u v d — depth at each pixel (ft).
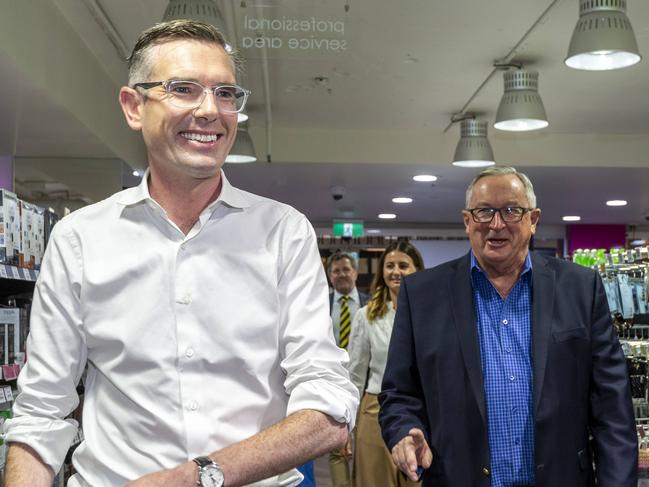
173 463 4.50
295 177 30.27
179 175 4.65
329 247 45.91
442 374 8.25
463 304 8.37
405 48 17.95
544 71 20.27
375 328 14.08
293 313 4.73
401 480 13.35
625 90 22.31
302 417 4.31
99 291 4.68
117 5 15.57
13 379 10.81
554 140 28.30
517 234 8.27
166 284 4.64
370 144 27.45
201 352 4.57
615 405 7.94
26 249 10.98
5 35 12.19
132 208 4.79
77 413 12.87
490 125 26.45
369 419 13.75
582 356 8.05
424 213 41.11
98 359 4.73
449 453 8.04
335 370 4.64
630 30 13.80
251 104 23.21
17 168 21.53
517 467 7.94
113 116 20.80
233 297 4.67
